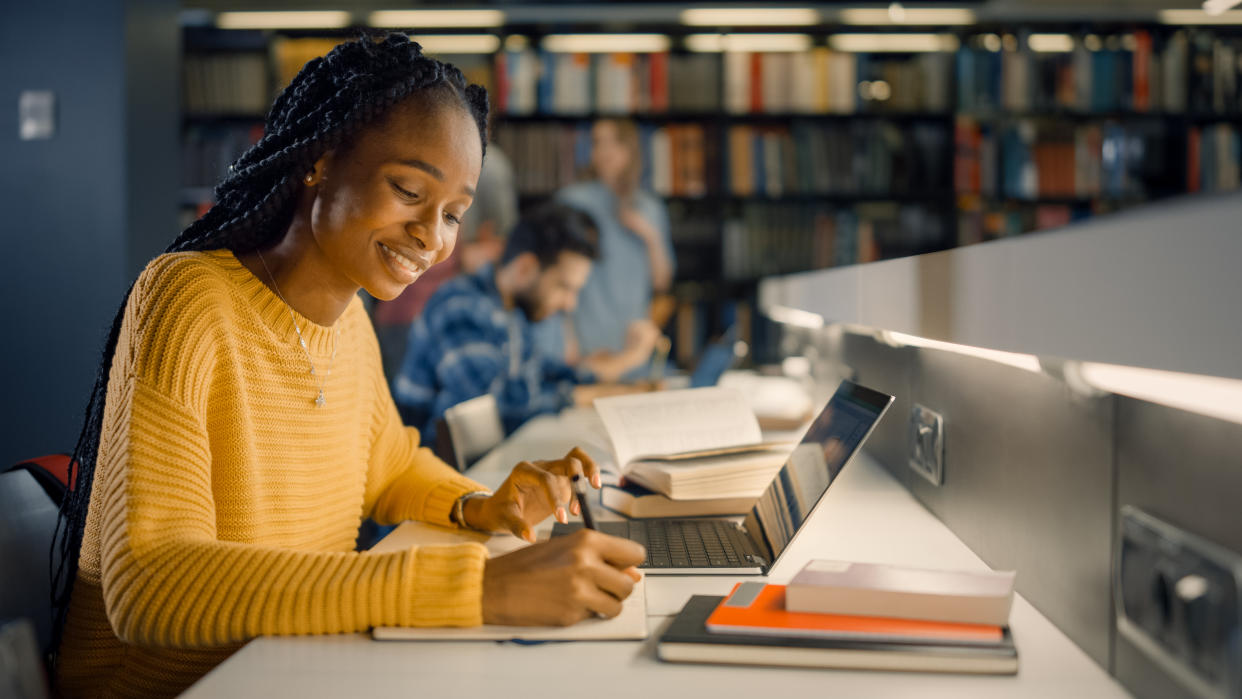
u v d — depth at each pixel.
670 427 1.48
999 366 0.91
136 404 0.83
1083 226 0.69
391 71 0.91
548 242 4.10
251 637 0.75
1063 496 0.75
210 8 4.37
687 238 4.46
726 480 1.22
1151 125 4.27
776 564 0.96
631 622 0.76
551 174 4.34
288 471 1.00
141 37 3.75
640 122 4.48
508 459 1.82
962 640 0.66
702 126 4.40
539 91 4.36
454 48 4.60
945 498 1.12
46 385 3.66
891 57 4.54
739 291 4.48
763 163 4.36
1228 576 0.50
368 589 0.75
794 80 4.33
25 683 0.70
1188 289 0.53
